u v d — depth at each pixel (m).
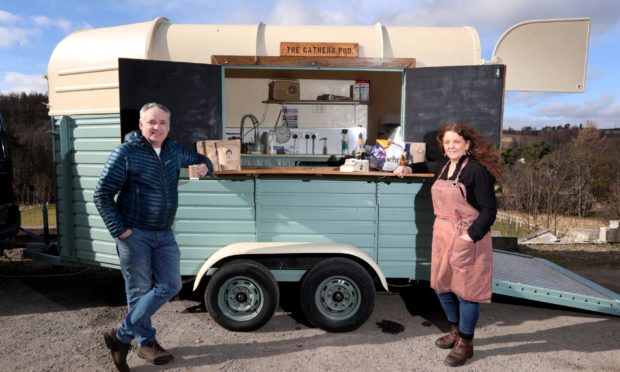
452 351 2.98
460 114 3.54
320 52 3.60
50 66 3.90
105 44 3.70
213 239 3.54
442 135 3.06
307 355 3.08
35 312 3.92
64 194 3.91
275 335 3.41
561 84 3.73
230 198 3.52
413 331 3.54
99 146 3.71
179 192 3.52
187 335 3.40
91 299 4.29
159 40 3.60
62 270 5.21
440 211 2.97
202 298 4.27
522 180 18.38
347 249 3.36
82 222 3.88
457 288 2.86
